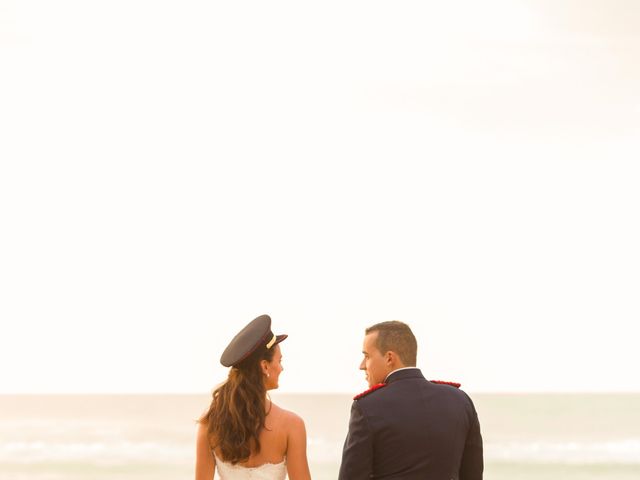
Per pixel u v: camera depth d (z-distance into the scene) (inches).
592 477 1445.6
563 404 2765.7
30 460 1630.2
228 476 197.6
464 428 187.8
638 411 2460.6
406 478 181.3
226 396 196.5
